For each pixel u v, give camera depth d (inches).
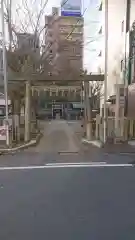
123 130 533.3
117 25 848.9
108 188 252.1
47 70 656.4
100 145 502.6
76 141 592.7
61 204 212.7
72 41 906.1
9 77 521.3
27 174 307.7
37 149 485.4
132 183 267.0
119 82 802.8
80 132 794.2
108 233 164.4
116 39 860.0
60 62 797.9
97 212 196.7
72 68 832.3
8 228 172.7
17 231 168.4
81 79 535.2
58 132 824.9
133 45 670.5
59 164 360.2
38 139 616.4
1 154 437.7
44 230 169.2
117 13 846.5
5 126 487.5
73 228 171.5
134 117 553.3
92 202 216.2
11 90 583.8
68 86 717.9
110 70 937.5
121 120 537.6
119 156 412.8
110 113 647.8
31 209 203.3
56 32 788.0
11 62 597.6
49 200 221.8
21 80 528.4
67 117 1782.7
